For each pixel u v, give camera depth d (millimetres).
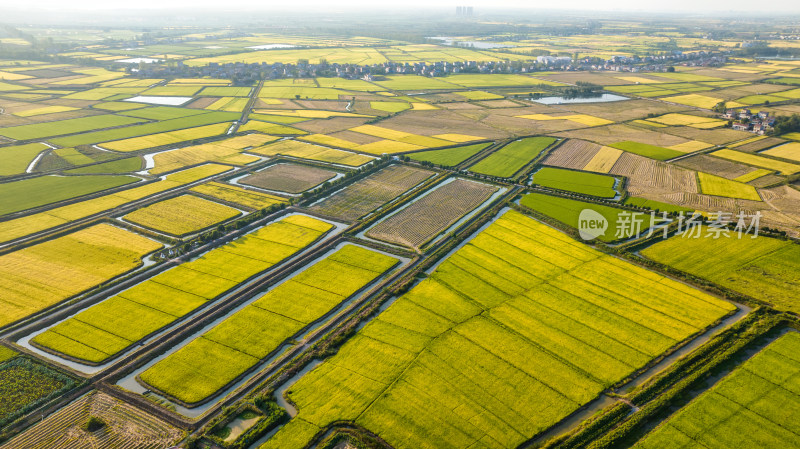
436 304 74562
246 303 76062
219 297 77312
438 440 50906
